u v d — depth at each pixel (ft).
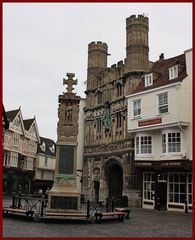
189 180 96.84
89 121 146.92
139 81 122.21
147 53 126.11
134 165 112.68
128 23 129.18
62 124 69.31
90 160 142.00
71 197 65.62
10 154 192.03
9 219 64.23
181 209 97.86
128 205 113.39
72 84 71.56
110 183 131.95
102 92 141.28
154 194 105.91
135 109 112.78
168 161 98.73
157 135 106.11
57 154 67.87
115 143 127.44
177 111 96.78
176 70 103.30
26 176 211.00
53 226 56.49
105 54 153.58
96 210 72.23
